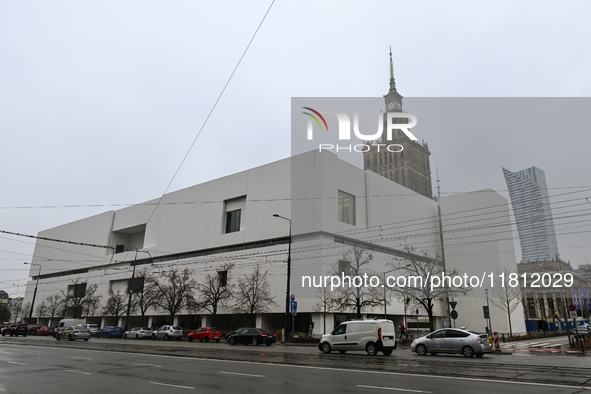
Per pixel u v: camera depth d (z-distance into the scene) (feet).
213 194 206.28
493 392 33.63
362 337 72.64
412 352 79.41
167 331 145.89
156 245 228.43
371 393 33.37
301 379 40.96
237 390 34.83
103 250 261.03
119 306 223.30
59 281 288.71
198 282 196.65
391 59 475.31
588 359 64.54
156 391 34.47
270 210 179.83
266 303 167.43
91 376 43.52
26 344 101.30
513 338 154.20
